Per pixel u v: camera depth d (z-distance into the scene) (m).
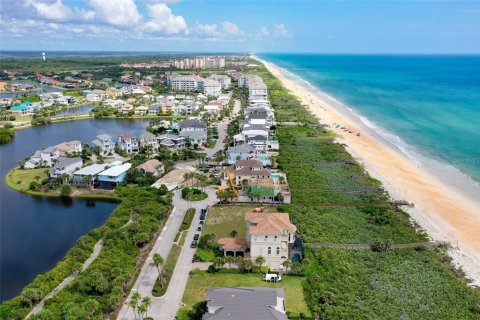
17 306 82.00
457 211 132.00
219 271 95.75
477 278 94.00
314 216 123.94
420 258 101.44
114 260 96.50
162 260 91.81
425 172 168.62
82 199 143.38
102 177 151.50
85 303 78.38
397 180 157.75
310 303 83.88
